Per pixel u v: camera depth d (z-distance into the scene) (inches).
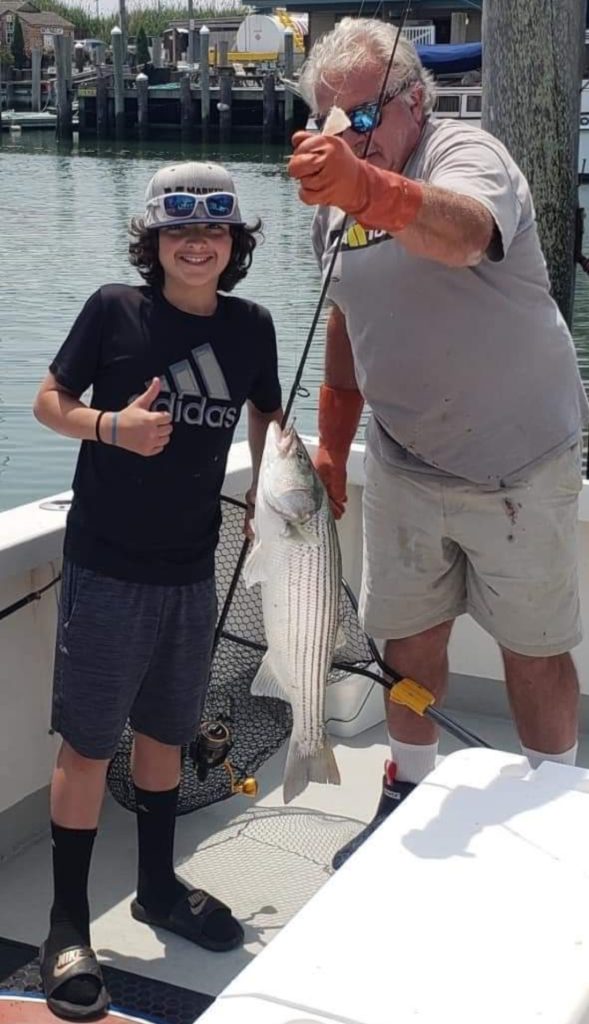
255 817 125.2
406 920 56.4
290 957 54.0
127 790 116.0
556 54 146.6
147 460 92.8
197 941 103.2
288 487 87.5
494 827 63.9
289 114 1462.8
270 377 102.1
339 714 141.6
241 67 1729.8
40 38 2620.6
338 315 111.3
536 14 145.0
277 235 751.1
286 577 89.2
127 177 1187.3
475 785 68.2
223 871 115.0
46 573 117.1
